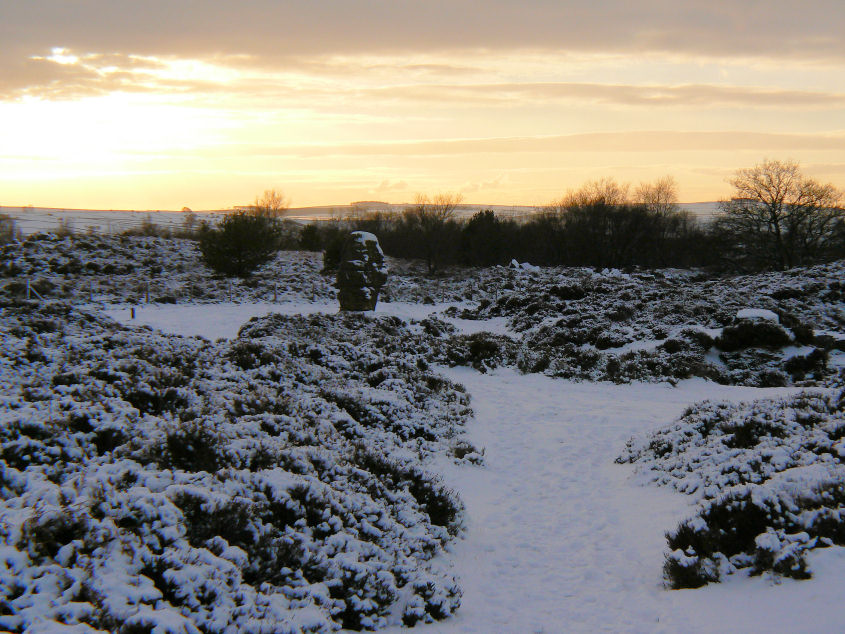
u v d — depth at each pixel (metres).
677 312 27.52
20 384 10.58
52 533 5.20
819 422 10.52
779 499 7.46
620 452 13.12
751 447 10.55
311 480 7.73
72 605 4.51
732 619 5.93
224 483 6.91
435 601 6.59
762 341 22.30
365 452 10.13
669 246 73.19
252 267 45.56
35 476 6.45
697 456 10.92
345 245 31.38
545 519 9.66
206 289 40.50
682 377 20.52
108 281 40.94
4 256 44.09
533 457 13.05
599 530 9.10
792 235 62.28
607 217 67.25
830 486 7.57
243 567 5.75
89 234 56.47
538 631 6.26
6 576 4.60
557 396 18.67
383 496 8.80
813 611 5.57
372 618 6.06
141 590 4.83
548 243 70.75
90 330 20.28
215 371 13.71
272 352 15.97
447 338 27.17
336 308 37.12
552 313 31.64
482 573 7.83
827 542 6.71
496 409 17.02
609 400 18.14
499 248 68.94
